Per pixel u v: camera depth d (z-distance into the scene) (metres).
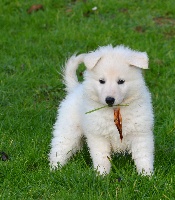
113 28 11.54
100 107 6.30
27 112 8.41
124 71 6.10
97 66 6.17
